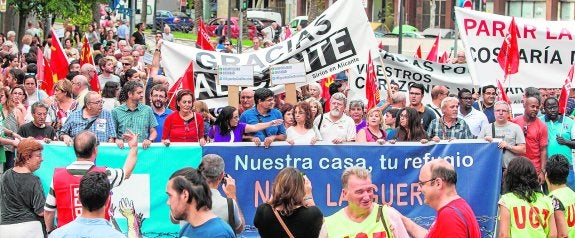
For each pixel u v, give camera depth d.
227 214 9.63
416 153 12.49
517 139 13.56
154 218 12.19
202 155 12.26
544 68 17.58
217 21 49.47
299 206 9.37
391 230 8.89
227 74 15.72
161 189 12.20
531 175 10.02
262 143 12.33
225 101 17.02
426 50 43.84
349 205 8.94
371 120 13.56
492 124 13.66
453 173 8.68
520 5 60.50
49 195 10.52
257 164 12.33
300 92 17.70
